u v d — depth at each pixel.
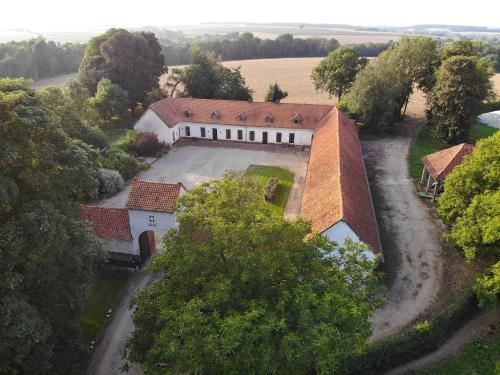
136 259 36.47
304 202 38.94
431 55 75.50
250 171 57.34
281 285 20.09
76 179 25.05
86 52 88.25
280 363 17.19
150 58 84.50
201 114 69.44
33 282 22.77
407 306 32.06
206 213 22.61
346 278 22.17
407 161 60.81
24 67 121.25
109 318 31.42
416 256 38.16
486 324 30.61
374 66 71.75
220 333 17.61
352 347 18.28
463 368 26.89
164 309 19.53
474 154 35.94
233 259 19.98
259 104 69.38
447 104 63.00
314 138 58.81
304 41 196.62
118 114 76.00
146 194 35.12
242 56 182.25
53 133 24.47
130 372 26.86
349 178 39.50
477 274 35.50
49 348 22.09
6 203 20.20
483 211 30.73
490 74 74.31
